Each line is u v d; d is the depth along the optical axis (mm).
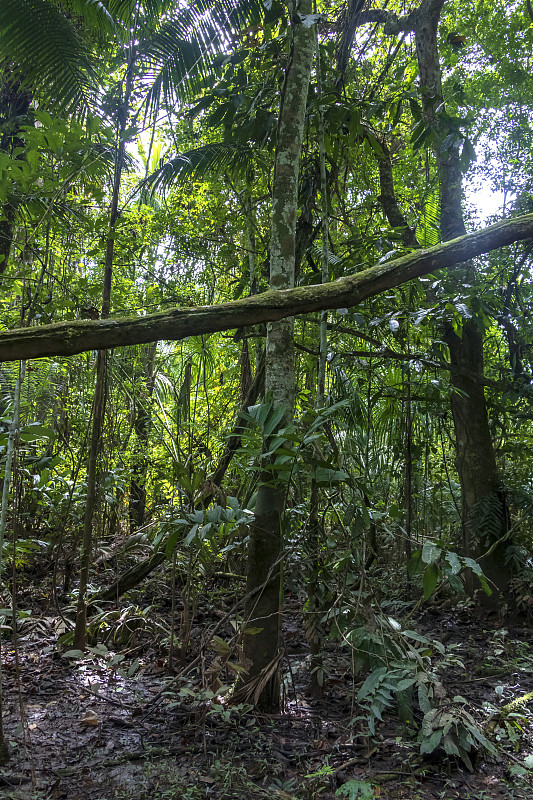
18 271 3602
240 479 5312
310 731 2781
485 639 4449
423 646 3834
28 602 4496
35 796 2158
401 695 2723
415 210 6398
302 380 5883
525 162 6215
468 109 6906
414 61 7039
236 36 4391
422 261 1753
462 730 2562
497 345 6004
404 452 5824
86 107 3883
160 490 5953
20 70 4047
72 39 3879
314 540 3062
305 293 1553
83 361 4766
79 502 4703
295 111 3281
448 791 2354
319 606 3125
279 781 2346
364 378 5598
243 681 2916
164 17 4184
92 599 4312
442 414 5582
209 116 4781
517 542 5215
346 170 5398
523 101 7430
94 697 3104
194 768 2418
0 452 3006
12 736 2629
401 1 7156
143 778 2330
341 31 5133
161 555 4312
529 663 3826
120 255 4535
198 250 5613
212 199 6023
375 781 2383
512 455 5859
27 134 2871
